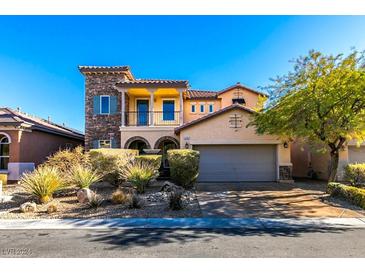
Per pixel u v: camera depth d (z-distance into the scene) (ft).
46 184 36.94
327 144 45.44
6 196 40.34
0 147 66.18
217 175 61.62
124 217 29.96
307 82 41.96
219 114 61.41
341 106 39.65
